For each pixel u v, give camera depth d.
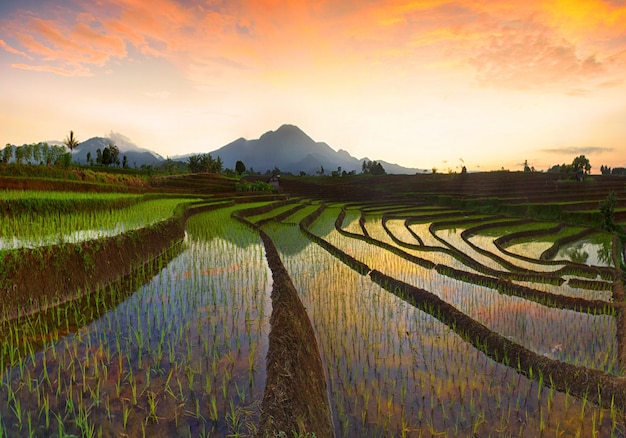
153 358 6.34
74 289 8.88
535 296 12.44
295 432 4.67
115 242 11.04
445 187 74.62
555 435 5.73
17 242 9.06
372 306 10.99
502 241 26.58
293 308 8.74
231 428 4.73
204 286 10.59
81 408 4.91
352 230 28.19
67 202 14.58
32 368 5.77
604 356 8.45
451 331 9.38
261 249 16.19
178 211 20.56
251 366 6.18
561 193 58.19
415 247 21.89
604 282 15.02
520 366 7.64
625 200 48.59
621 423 6.00
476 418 6.05
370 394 6.64
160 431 4.63
